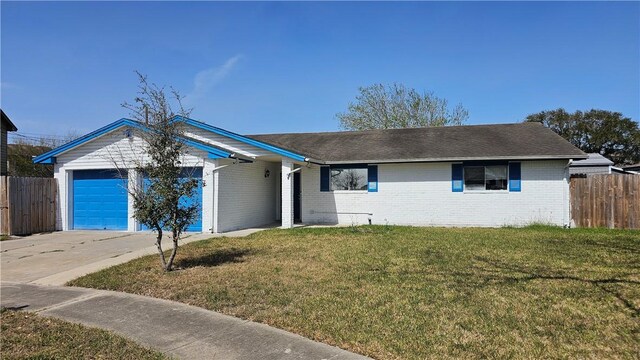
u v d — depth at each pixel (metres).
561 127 46.84
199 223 14.27
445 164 16.89
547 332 4.98
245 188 16.28
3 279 8.04
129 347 4.65
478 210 16.55
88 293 6.92
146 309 6.02
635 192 14.68
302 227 15.93
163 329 5.21
